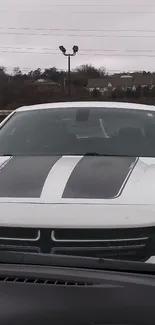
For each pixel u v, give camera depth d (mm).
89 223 2715
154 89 63531
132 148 4215
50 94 56562
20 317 1910
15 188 3084
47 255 2406
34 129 4625
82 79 62750
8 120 5008
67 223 2717
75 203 2844
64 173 3316
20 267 2260
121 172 3383
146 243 2752
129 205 2850
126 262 2350
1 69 56438
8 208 2850
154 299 1991
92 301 1973
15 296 2006
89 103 5148
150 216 2791
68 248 2715
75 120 4707
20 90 55500
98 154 4086
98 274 2182
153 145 4289
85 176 3244
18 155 4129
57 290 2035
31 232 2754
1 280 2131
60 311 1928
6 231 2781
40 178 3234
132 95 62781
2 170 3512
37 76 58719
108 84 64812
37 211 2797
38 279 2135
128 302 1972
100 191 2996
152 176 3344
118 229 2725
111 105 5062
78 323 1893
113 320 1901
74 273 2188
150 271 2283
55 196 2934
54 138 4426
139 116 4805
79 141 4344
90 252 2715
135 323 1896
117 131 4484
